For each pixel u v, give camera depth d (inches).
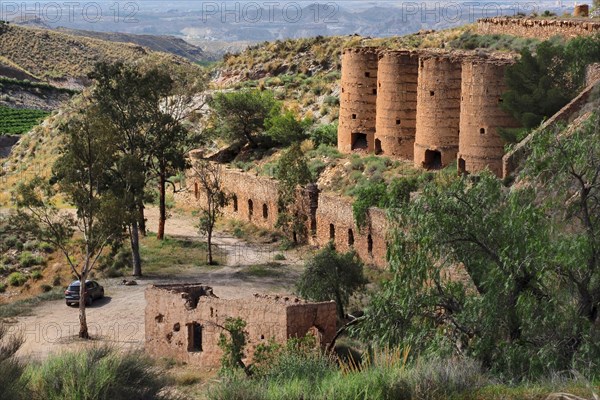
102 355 949.2
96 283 2030.0
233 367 1254.9
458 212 1034.7
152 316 1560.0
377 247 2134.6
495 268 1002.1
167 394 948.0
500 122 2271.2
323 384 906.1
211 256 2353.6
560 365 944.3
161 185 2581.2
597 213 1034.7
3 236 2519.7
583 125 1066.1
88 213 1831.9
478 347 974.4
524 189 1037.2
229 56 4586.6
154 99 2474.2
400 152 2623.0
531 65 2258.9
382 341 1035.3
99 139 1892.2
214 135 3307.1
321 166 2726.4
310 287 1680.6
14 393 836.6
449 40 3772.1
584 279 995.3
